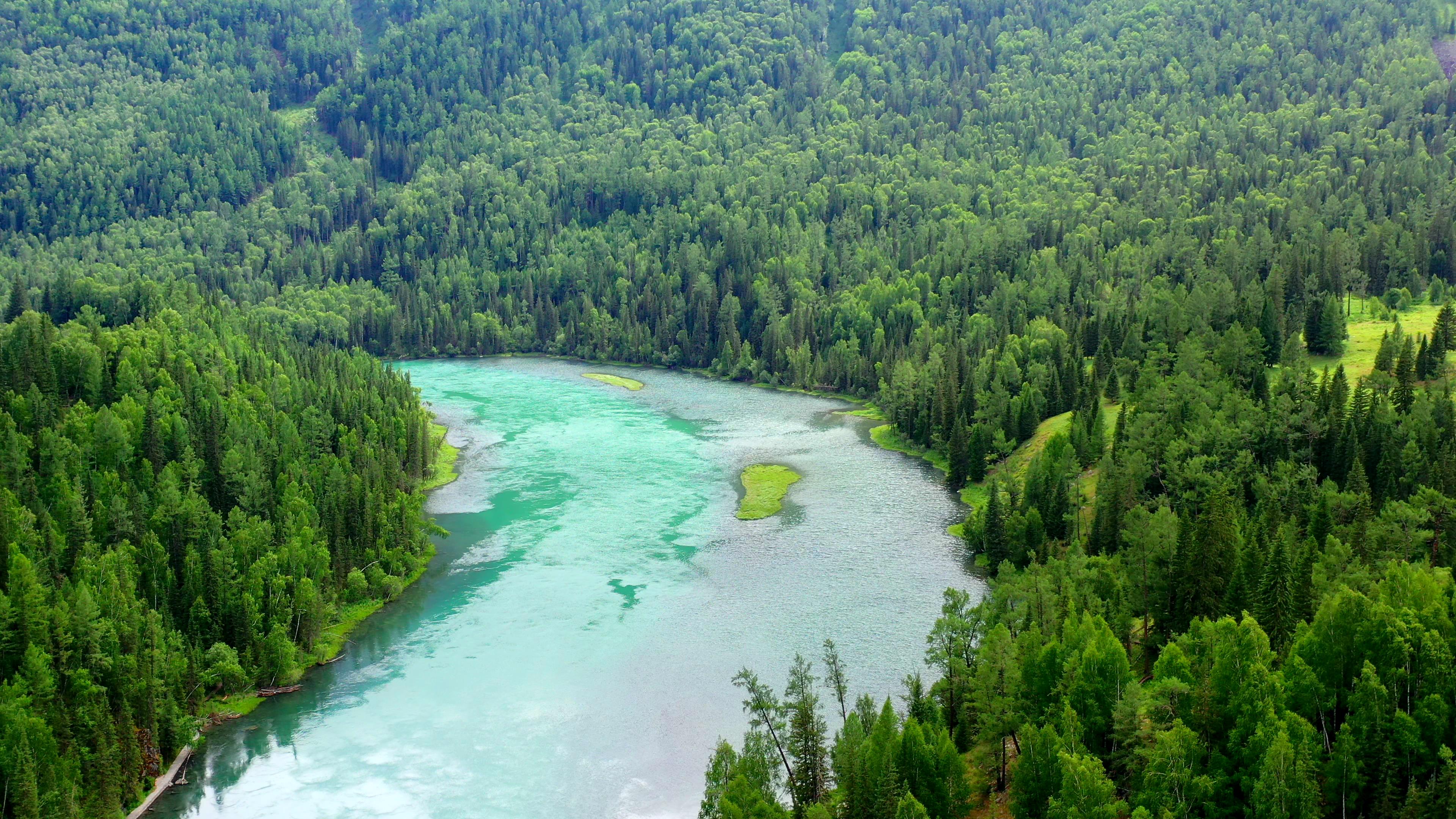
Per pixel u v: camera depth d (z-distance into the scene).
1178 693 87.44
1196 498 140.12
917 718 97.56
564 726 111.44
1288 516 132.62
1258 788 77.56
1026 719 93.00
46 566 123.25
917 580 146.75
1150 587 117.25
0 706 97.31
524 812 97.56
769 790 86.12
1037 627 104.00
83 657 110.12
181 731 106.50
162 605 124.38
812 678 97.75
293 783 102.50
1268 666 90.06
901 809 78.56
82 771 98.75
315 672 124.00
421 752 107.25
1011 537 148.00
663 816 96.81
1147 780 81.06
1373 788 80.75
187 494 145.62
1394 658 86.38
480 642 130.38
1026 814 84.56
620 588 146.12
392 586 143.75
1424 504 123.12
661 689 118.19
